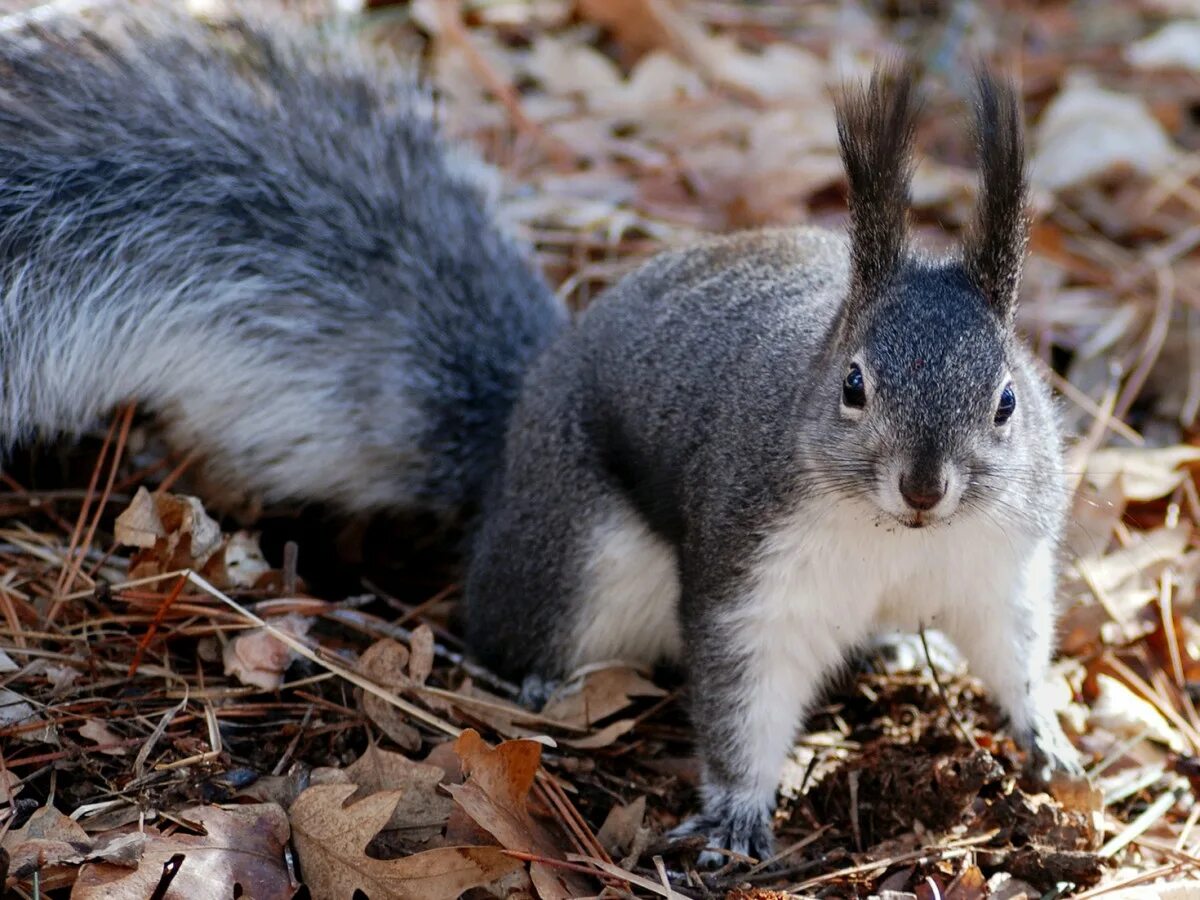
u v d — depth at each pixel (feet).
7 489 27.73
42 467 28.14
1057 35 45.65
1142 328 35.42
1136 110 40.91
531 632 26.66
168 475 28.35
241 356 28.12
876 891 21.79
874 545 22.13
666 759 25.04
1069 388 33.73
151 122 28.68
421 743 23.66
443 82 38.78
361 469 29.30
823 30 44.11
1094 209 39.27
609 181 37.24
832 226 37.40
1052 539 23.52
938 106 41.75
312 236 29.22
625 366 25.57
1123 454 31.55
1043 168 39.86
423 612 28.91
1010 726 24.62
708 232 36.17
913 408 20.53
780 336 23.54
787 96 40.70
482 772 21.29
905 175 21.83
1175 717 26.55
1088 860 21.84
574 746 24.50
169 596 24.11
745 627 22.72
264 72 30.68
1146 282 36.86
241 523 28.81
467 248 30.55
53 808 20.16
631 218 35.88
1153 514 30.96
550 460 26.40
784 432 22.30
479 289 30.27
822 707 26.61
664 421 24.62
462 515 30.07
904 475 20.25
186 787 21.45
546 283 32.17
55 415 26.68
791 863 22.63
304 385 28.58
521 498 26.78
